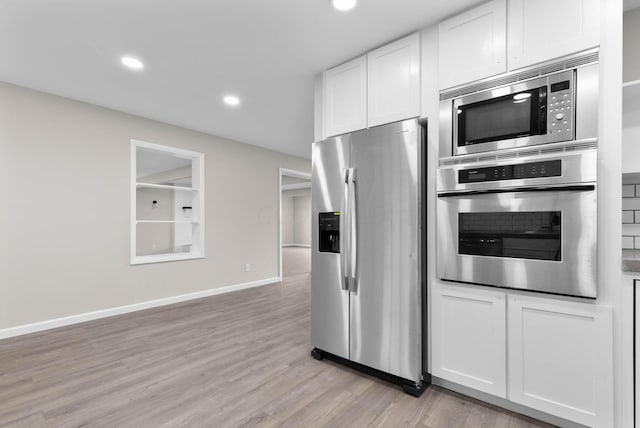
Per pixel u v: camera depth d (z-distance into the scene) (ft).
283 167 19.39
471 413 5.76
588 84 4.90
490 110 5.82
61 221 10.79
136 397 6.37
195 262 14.75
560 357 5.15
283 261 29.66
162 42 7.47
